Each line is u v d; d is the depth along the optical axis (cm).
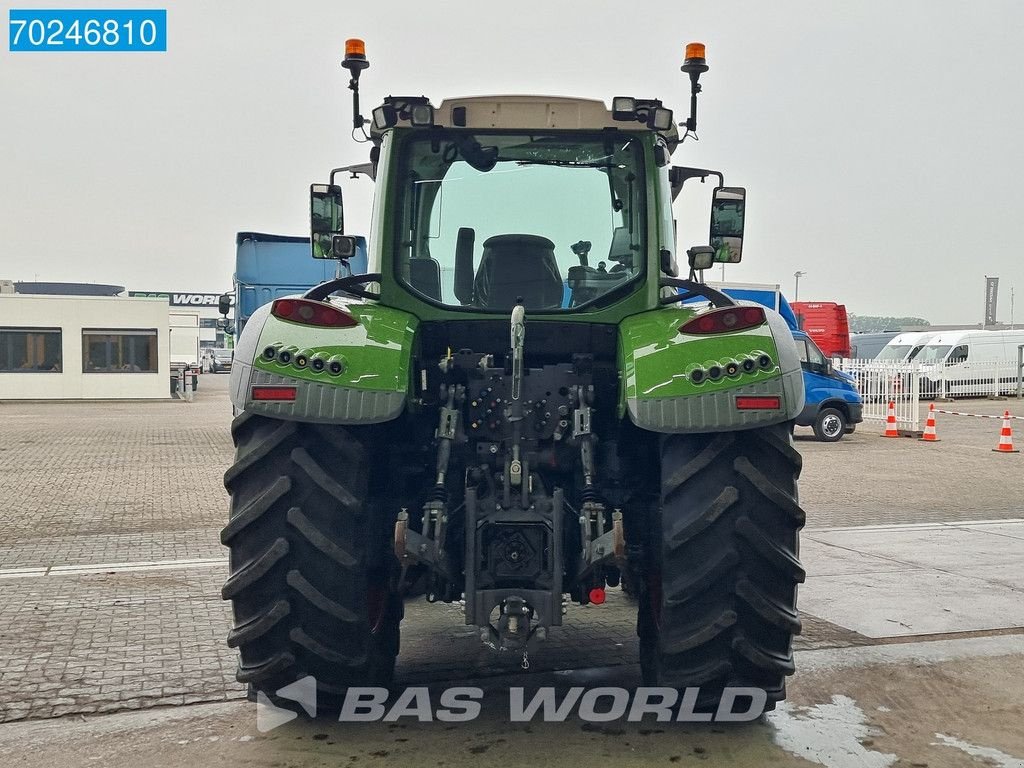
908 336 3356
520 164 425
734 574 344
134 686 426
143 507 956
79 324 3080
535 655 473
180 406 2844
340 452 346
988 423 2150
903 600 589
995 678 442
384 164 421
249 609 345
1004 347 3198
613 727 375
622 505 393
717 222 475
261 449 345
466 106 418
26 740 366
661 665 355
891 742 364
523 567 351
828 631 520
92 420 2227
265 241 1780
